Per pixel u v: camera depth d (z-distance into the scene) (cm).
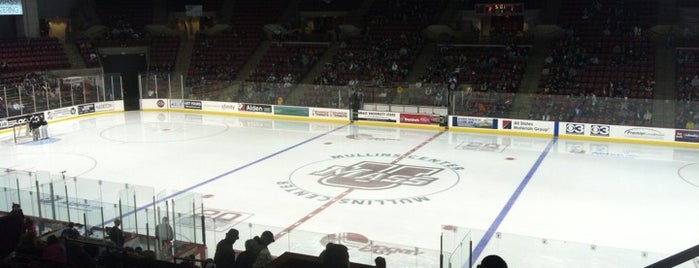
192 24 4962
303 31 4906
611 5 4131
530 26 4347
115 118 3791
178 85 4088
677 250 1616
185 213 1390
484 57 3925
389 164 2570
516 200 2058
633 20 4016
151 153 2783
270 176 2367
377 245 1308
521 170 2467
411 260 1241
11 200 1580
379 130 3406
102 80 3944
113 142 3033
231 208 1966
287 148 2898
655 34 3838
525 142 3055
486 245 1565
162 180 2309
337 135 3234
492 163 2586
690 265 1105
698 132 2902
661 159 2667
